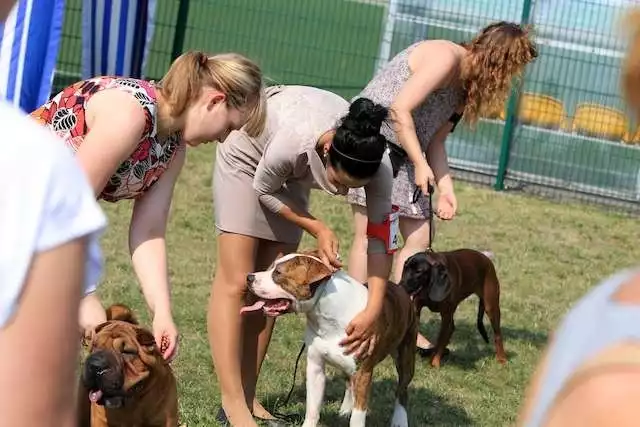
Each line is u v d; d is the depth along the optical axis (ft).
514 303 30.27
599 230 42.01
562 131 46.88
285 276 16.84
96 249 4.94
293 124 15.92
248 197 17.08
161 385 13.10
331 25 53.52
